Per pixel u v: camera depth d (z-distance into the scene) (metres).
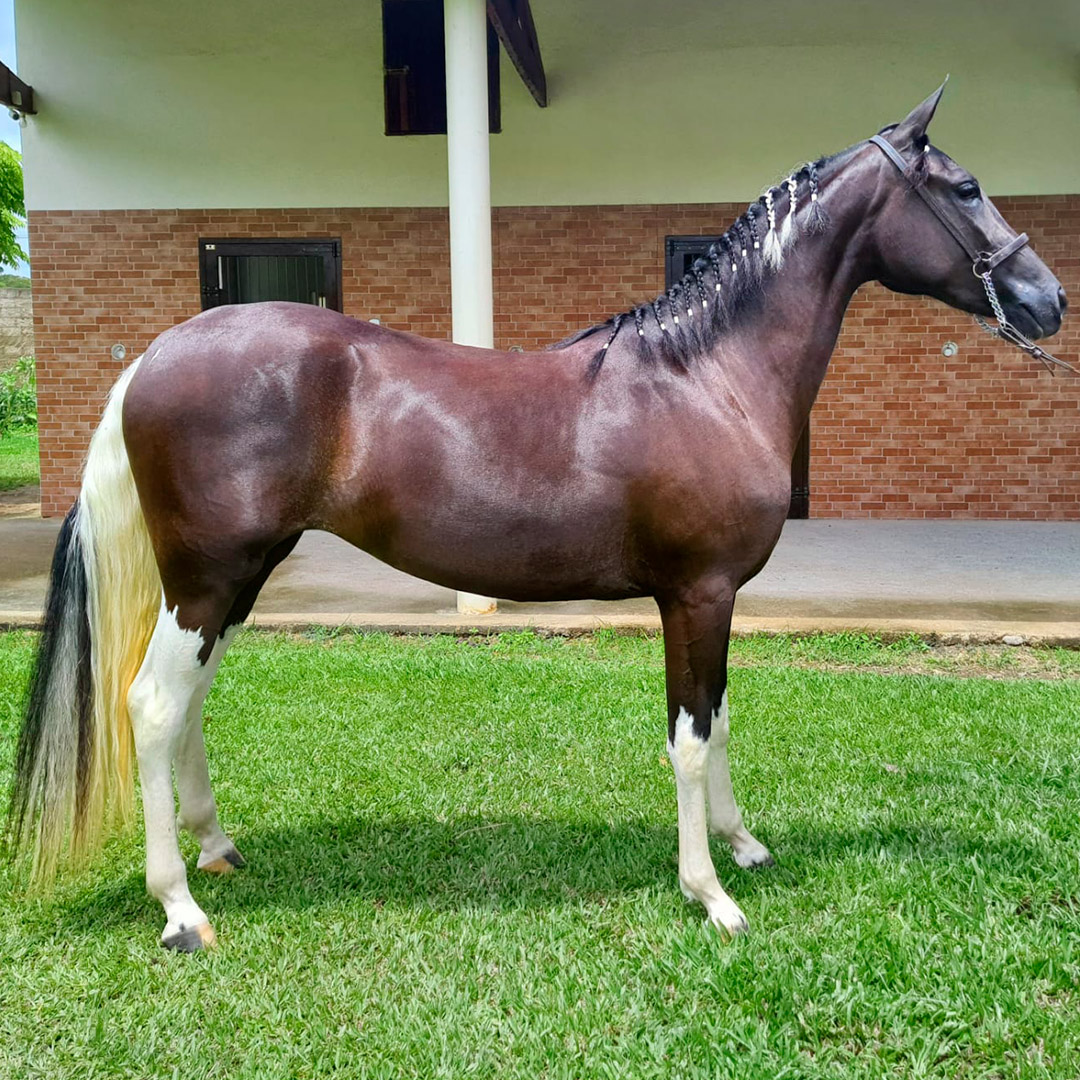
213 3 8.96
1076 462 9.21
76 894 2.63
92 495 2.38
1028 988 2.20
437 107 9.09
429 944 2.40
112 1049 2.03
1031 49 8.82
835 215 2.49
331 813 3.16
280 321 2.39
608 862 2.81
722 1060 1.98
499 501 2.33
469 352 2.49
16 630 5.58
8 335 20.42
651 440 2.33
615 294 9.33
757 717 4.11
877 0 8.84
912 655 5.20
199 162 9.20
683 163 9.17
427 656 5.04
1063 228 9.05
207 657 2.39
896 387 9.23
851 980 2.22
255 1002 2.18
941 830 3.00
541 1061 2.00
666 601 2.44
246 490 2.30
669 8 8.95
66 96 9.08
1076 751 3.70
